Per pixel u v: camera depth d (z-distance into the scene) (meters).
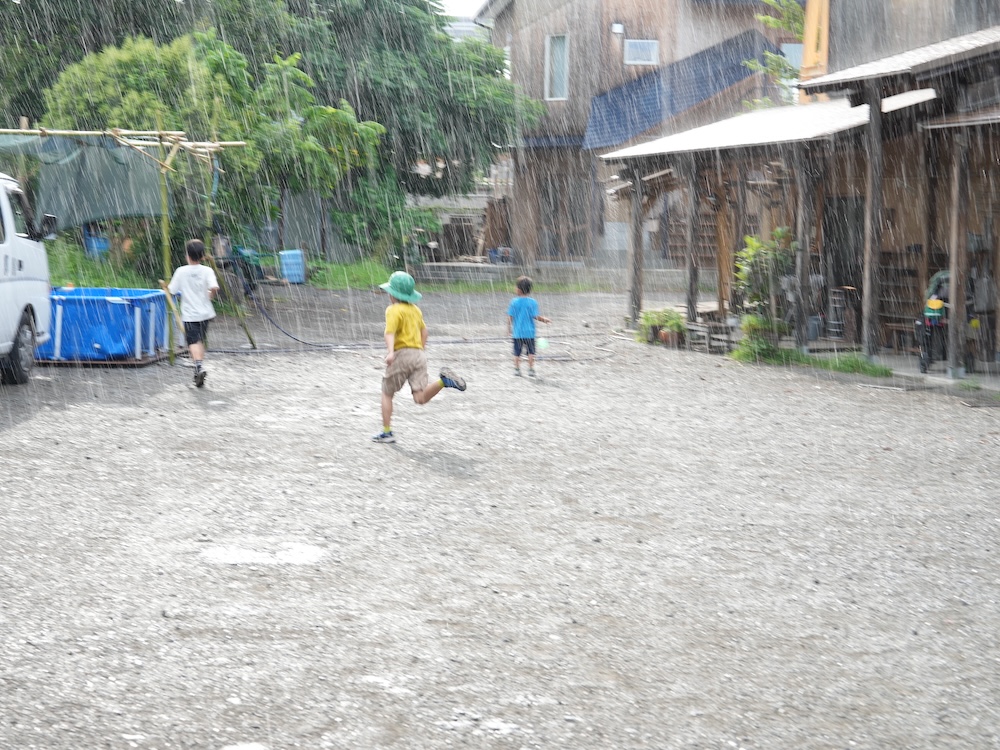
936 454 9.55
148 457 8.66
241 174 22.95
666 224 36.47
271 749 3.81
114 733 3.90
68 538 6.36
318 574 5.81
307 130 25.91
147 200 19.75
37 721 3.98
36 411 10.57
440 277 33.62
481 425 10.54
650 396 12.80
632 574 5.95
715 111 34.53
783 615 5.34
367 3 33.19
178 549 6.20
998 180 16.11
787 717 4.18
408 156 34.81
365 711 4.14
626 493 7.88
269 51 30.09
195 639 4.84
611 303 26.92
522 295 14.44
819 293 18.77
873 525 7.13
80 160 19.52
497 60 36.03
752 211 24.27
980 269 16.36
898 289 17.88
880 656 4.83
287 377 13.61
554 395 12.73
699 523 7.09
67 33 27.08
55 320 13.96
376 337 18.69
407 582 5.71
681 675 4.56
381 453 9.05
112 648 4.71
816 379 14.47
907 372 15.06
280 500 7.39
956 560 6.37
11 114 27.09
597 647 4.85
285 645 4.79
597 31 37.06
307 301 25.62
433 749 3.84
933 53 15.49
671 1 36.75
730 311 19.28
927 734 4.06
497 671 4.55
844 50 22.11
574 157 37.09
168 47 22.66
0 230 11.47
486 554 6.27
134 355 14.16
